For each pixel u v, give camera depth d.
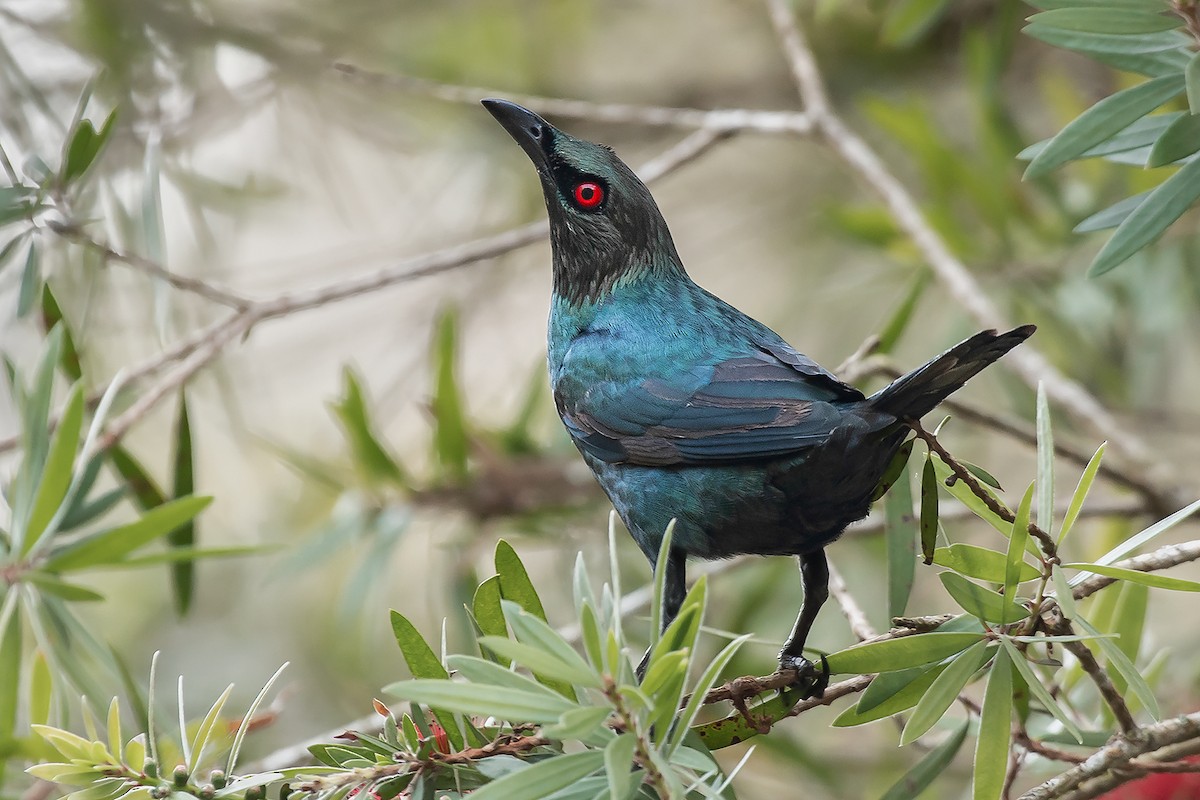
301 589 14.62
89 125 8.71
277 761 8.34
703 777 5.76
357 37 15.33
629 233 9.46
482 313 17.12
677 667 4.95
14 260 10.62
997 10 12.84
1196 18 6.20
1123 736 6.10
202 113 12.73
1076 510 6.04
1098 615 8.01
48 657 7.73
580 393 9.01
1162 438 14.34
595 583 11.55
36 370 7.64
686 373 8.58
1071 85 14.28
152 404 9.10
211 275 12.42
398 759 5.84
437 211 16.34
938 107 16.31
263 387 15.64
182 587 9.73
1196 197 6.49
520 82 16.08
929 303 14.38
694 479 8.15
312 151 14.55
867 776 11.72
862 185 14.85
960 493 6.47
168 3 12.47
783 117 12.20
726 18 16.77
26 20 12.16
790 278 15.97
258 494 14.82
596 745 5.42
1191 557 6.38
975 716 7.83
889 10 15.12
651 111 12.30
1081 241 12.40
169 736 7.99
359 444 11.24
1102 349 12.66
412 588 14.91
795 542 7.96
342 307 16.42
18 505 7.40
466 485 11.45
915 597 12.78
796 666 7.20
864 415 6.74
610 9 16.81
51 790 7.79
